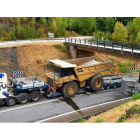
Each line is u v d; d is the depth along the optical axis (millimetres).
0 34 33125
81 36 44750
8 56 21531
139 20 34156
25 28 35625
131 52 17922
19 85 14297
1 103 13781
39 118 12344
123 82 17109
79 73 16266
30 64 22250
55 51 25969
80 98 16000
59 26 41750
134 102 12977
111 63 18562
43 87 15320
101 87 17828
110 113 12094
